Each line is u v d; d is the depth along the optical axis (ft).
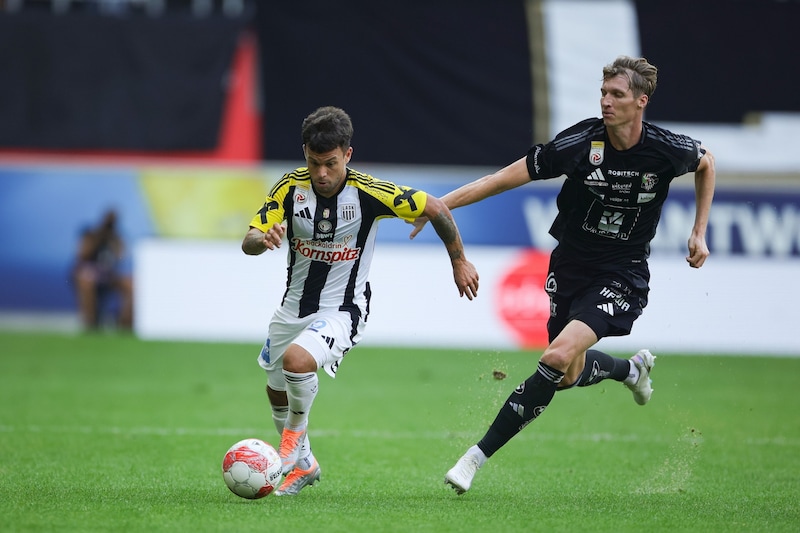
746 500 71.41
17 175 188.24
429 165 214.48
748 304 188.44
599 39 218.38
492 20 217.15
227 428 104.83
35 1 214.28
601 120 70.59
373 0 214.90
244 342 191.52
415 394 135.13
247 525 58.34
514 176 71.51
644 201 70.74
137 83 212.64
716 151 216.74
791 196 190.08
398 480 78.38
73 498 66.85
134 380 143.54
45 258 188.65
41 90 210.59
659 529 60.08
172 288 189.26
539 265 188.14
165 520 59.47
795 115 219.41
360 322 70.08
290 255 70.33
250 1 215.72
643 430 108.68
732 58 220.02
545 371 68.03
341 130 64.75
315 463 71.26
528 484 77.77
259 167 213.25
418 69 214.69
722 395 138.41
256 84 216.13
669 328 187.73
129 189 189.16
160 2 216.74
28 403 120.16
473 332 187.11
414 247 187.01
